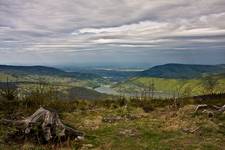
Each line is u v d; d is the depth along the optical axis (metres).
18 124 18.19
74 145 16.77
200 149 16.73
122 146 17.08
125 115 27.12
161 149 16.62
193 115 26.09
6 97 27.77
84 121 23.80
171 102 37.12
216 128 21.48
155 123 23.72
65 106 29.98
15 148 15.52
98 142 17.78
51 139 17.05
